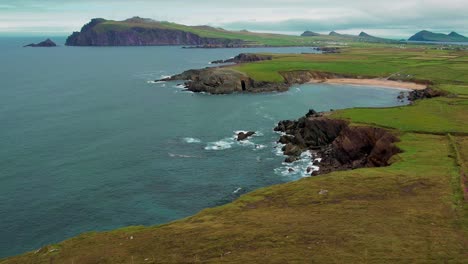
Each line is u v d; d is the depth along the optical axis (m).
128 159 90.62
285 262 36.91
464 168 62.25
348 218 46.88
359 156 87.94
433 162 66.50
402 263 35.75
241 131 114.31
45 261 42.69
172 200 70.75
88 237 48.81
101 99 163.00
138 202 69.75
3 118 127.12
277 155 93.75
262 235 43.38
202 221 50.66
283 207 53.12
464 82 177.25
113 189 74.75
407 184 57.34
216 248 41.03
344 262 36.31
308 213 49.66
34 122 122.81
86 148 98.19
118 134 110.81
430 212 47.28
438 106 112.50
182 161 89.69
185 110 142.62
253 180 79.19
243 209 54.34
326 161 88.94
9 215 64.44
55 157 91.38
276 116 132.62
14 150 95.62
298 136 101.50
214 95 175.00
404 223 44.56
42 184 76.38
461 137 81.12
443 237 40.75
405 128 87.19
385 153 80.50
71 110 141.00
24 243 57.22
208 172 83.31
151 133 112.00
